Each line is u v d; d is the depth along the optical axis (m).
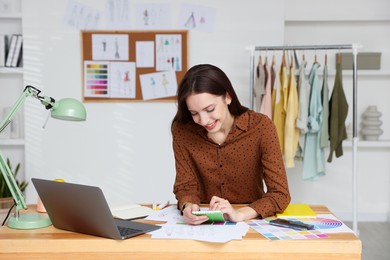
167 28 3.92
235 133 1.80
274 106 3.61
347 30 4.22
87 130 3.98
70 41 3.92
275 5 3.90
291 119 3.50
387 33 4.21
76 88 3.95
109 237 1.44
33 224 1.58
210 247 1.41
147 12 3.90
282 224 1.57
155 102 3.96
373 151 4.28
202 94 1.60
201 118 1.64
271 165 1.79
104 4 3.89
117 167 4.02
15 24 4.11
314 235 1.46
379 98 4.23
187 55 3.92
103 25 3.91
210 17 3.92
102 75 3.93
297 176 4.27
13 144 3.98
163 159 4.02
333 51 4.20
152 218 1.70
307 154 3.60
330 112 3.61
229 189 1.93
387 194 4.31
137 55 3.92
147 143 4.00
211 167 1.87
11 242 1.44
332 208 4.32
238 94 3.96
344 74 4.05
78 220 1.48
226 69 3.95
